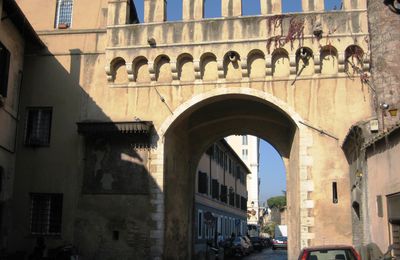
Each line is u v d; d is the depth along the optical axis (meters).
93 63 20.70
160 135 19.61
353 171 17.22
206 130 25.31
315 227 18.03
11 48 19.22
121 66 20.45
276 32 19.16
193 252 24.94
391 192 12.20
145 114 19.91
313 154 18.50
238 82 19.36
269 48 19.08
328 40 18.78
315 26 18.73
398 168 11.60
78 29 21.03
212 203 40.81
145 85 20.09
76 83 20.64
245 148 102.69
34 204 20.03
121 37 20.36
